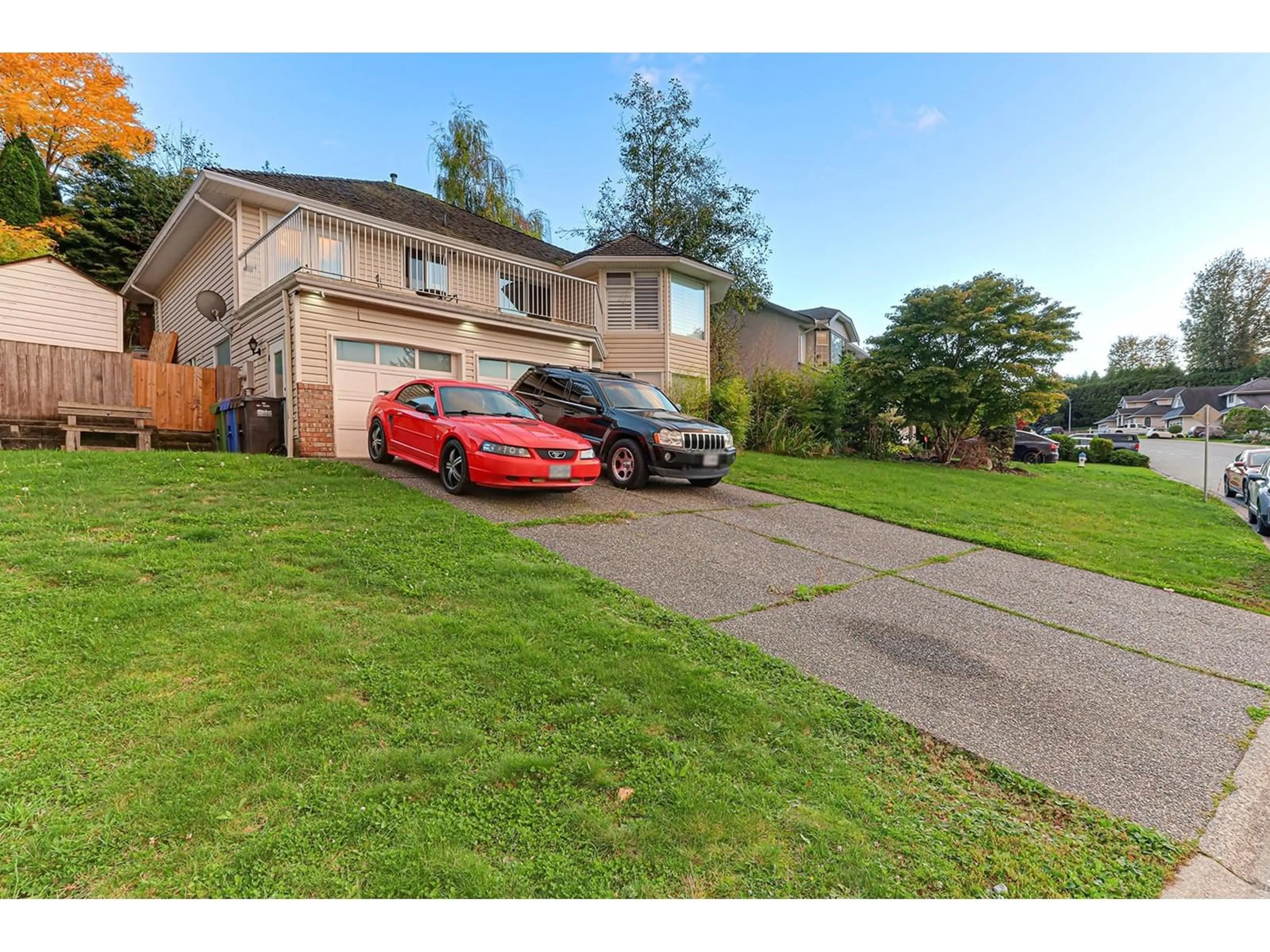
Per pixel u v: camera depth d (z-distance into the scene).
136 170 23.52
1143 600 6.26
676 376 17.83
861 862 2.25
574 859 2.11
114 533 4.99
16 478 6.41
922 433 21.67
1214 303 70.62
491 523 6.31
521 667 3.38
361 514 6.16
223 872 1.89
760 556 6.43
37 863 1.87
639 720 3.03
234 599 3.91
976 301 18.62
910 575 6.39
